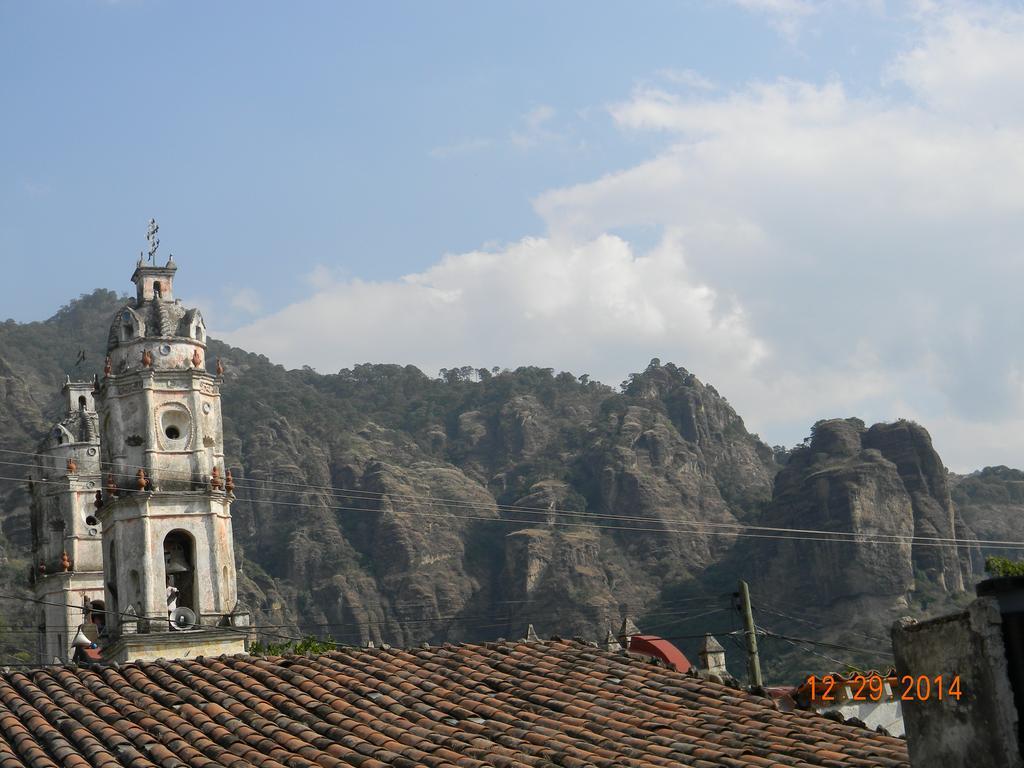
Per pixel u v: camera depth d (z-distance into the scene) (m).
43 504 56.44
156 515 41.09
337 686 22.03
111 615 41.09
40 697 21.30
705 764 18.42
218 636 40.41
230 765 18.47
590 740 19.62
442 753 18.67
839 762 18.64
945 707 14.44
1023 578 14.21
